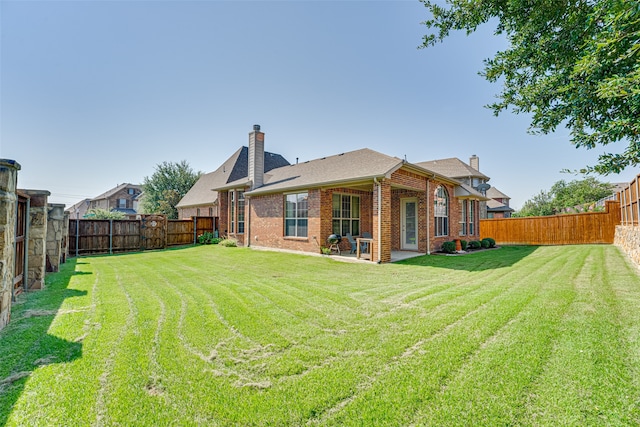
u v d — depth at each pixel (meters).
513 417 2.27
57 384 2.72
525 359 3.11
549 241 17.55
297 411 2.38
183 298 5.71
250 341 3.70
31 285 6.47
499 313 4.56
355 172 11.59
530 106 3.86
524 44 3.76
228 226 18.77
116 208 43.69
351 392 2.62
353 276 8.02
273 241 14.82
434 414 2.32
